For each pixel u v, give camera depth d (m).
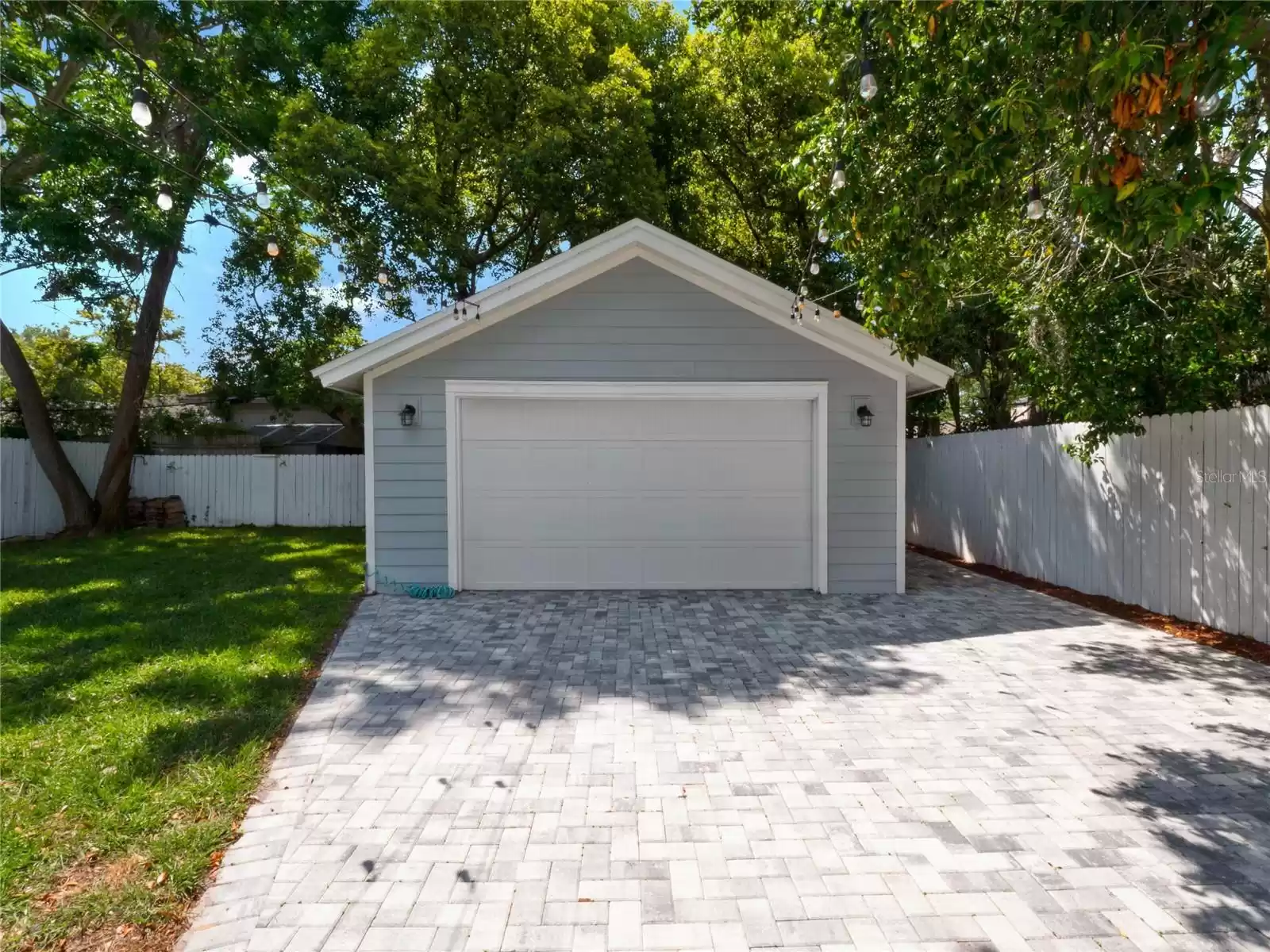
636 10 15.55
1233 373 7.24
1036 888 2.84
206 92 12.26
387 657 5.94
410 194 12.87
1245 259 6.27
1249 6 2.93
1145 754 4.05
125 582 8.93
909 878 2.91
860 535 8.50
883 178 5.14
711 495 8.62
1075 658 5.88
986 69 4.43
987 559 10.70
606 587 8.60
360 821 3.37
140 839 3.19
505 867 3.01
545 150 12.46
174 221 13.13
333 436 22.70
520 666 5.70
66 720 4.42
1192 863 3.00
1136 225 3.42
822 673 5.54
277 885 2.89
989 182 4.67
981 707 4.80
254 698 4.82
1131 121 3.32
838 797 3.59
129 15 11.28
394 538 8.41
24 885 2.87
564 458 8.57
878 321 5.61
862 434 8.47
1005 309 8.55
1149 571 7.39
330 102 14.30
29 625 6.70
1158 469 7.24
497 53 13.20
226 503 16.31
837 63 6.93
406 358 8.31
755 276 8.27
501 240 16.53
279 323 17.34
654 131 14.80
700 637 6.57
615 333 8.38
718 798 3.58
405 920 2.68
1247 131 5.09
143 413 18.47
